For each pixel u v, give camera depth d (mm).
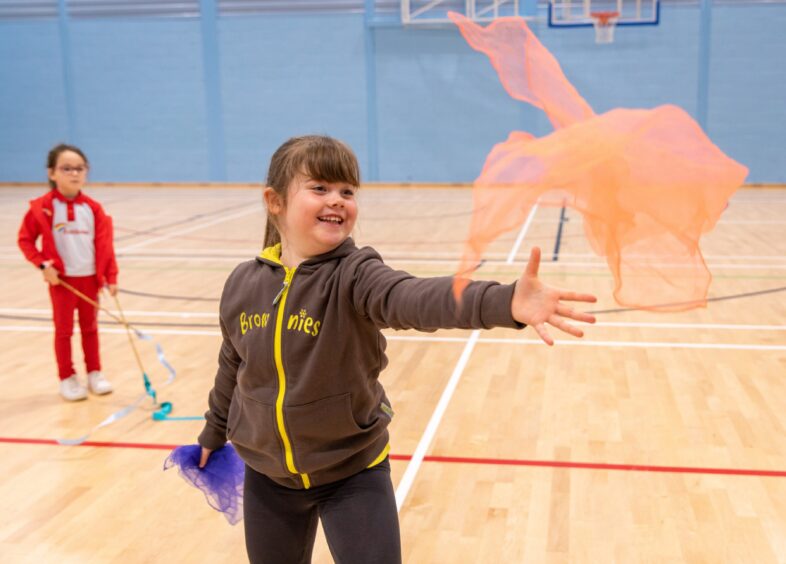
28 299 6102
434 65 13188
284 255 1746
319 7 13336
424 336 4926
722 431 3365
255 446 1699
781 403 3678
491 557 2426
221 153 14070
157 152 14227
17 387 4121
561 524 2613
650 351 4523
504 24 1375
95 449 3320
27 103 14336
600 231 1287
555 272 6680
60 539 2588
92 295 3965
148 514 2754
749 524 2594
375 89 13438
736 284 6219
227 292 1768
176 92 13977
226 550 2520
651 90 12594
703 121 12555
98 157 14391
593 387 3943
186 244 8508
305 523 1770
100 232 3955
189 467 1981
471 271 1244
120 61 13992
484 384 4020
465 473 2998
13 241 8789
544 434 3363
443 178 13539
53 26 14016
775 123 12406
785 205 10875
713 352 4484
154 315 5539
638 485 2881
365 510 1643
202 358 4562
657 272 1287
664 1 12312
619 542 2498
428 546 2492
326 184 1635
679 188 1258
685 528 2574
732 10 12195
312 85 13609
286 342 1628
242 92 13812
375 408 1716
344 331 1598
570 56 12680
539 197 1266
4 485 2986
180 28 13758
